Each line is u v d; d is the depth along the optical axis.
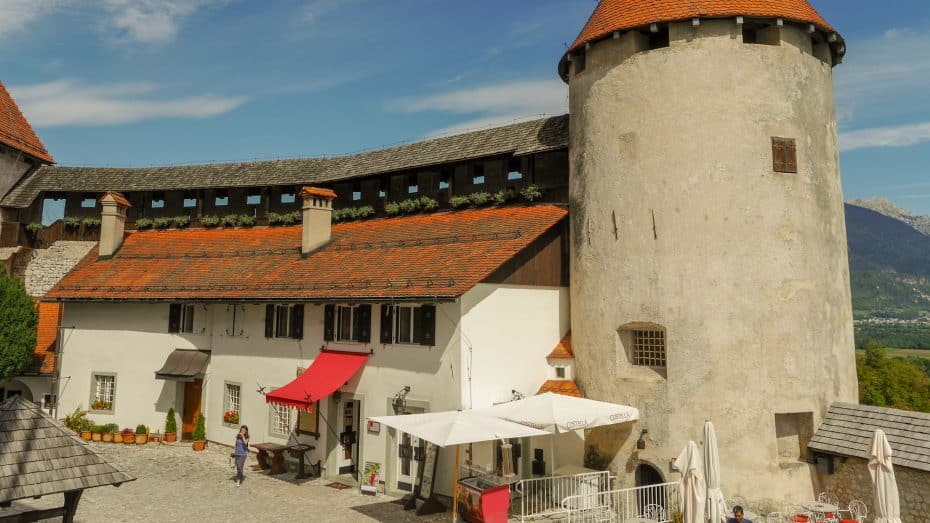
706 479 14.59
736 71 18.02
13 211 32.66
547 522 16.52
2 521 11.44
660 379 17.86
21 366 26.30
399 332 19.88
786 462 17.06
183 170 33.91
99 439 26.44
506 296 19.53
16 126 34.62
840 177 19.64
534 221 21.41
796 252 17.73
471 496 16.00
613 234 19.03
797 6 18.61
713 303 17.44
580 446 19.45
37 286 32.09
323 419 21.44
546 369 20.42
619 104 19.27
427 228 24.52
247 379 24.56
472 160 25.02
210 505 17.55
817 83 19.00
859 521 14.66
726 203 17.66
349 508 17.58
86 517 16.19
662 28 18.81
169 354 26.83
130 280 28.25
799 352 17.36
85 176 34.00
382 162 28.89
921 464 14.44
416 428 15.46
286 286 23.47
